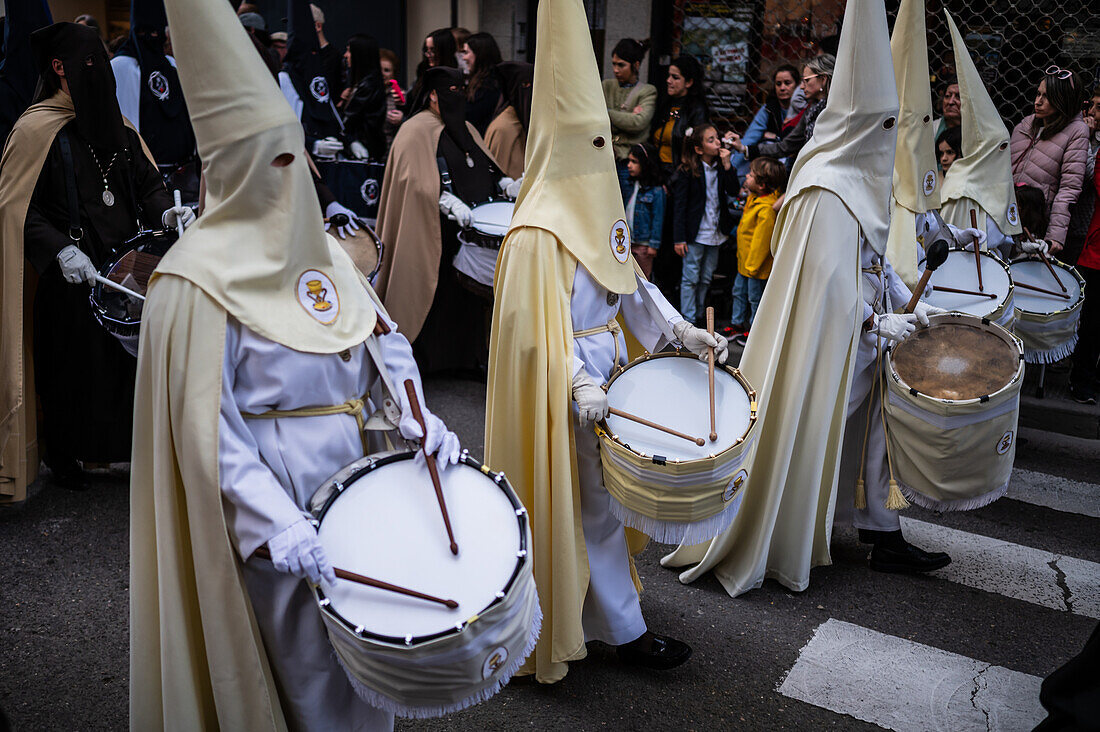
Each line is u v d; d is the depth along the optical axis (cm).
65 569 380
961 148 509
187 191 529
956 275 457
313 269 228
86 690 311
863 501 389
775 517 367
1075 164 551
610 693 315
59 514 425
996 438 348
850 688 320
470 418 556
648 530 277
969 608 372
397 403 239
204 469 208
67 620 348
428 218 562
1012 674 329
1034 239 515
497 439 307
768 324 367
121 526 416
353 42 659
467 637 196
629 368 307
